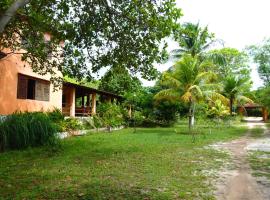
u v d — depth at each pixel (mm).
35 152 12234
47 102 19328
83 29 10531
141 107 33000
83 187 7102
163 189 7047
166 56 10383
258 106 56562
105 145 14828
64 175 8289
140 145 15008
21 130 13117
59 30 11125
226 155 12398
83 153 12156
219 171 9273
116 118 27484
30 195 6434
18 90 16406
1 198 6223
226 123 34531
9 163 10047
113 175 8352
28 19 11016
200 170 9336
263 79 34938
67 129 18812
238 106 54219
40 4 10430
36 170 8930
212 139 18703
